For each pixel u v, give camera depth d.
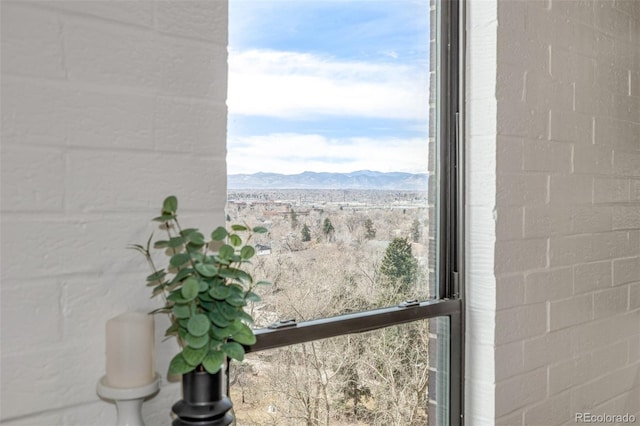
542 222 1.58
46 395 0.78
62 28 0.79
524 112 1.52
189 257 0.79
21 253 0.76
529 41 1.53
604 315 1.81
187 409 0.79
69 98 0.79
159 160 0.89
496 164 1.44
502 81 1.45
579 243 1.71
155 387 0.80
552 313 1.61
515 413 1.50
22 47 0.75
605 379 1.81
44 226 0.78
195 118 0.93
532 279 1.55
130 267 0.86
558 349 1.64
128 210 0.85
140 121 0.86
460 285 1.51
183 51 0.91
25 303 0.76
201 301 0.79
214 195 0.95
